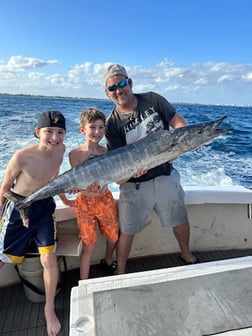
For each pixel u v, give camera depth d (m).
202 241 2.98
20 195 2.11
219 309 1.27
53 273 2.11
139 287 1.44
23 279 2.26
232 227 2.97
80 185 2.16
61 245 2.43
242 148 10.44
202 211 2.92
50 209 2.20
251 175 6.88
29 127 11.75
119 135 2.54
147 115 2.47
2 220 2.10
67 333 1.98
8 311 2.21
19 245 2.12
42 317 2.15
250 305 1.29
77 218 2.43
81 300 1.36
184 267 1.61
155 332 1.16
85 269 2.44
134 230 2.50
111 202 2.44
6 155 7.47
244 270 1.55
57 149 2.29
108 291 1.42
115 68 2.36
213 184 6.14
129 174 2.16
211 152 9.40
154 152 2.10
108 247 2.66
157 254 2.95
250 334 1.14
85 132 2.43
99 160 2.15
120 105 2.45
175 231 2.68
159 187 2.47
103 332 1.17
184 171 6.93
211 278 1.49
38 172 2.20
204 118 22.38
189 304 1.31
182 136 2.06
